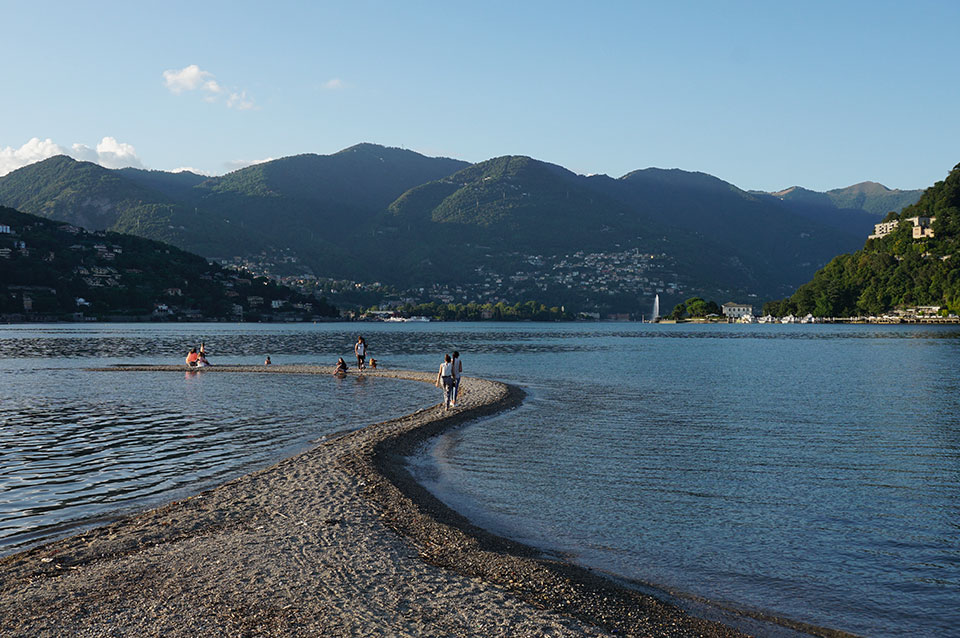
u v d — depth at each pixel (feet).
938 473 64.39
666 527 47.91
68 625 30.94
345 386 145.79
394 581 36.60
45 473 63.82
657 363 228.63
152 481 61.05
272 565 38.83
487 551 42.09
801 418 100.37
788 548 43.68
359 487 56.90
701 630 31.94
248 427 90.48
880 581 38.42
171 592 34.86
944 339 441.68
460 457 72.02
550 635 30.35
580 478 62.59
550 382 158.61
